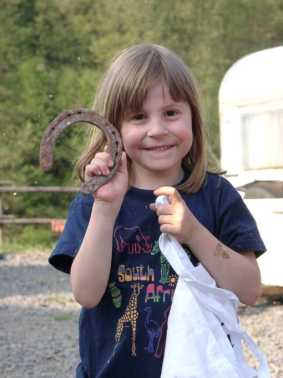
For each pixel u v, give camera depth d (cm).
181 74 271
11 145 2248
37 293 1087
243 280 266
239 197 281
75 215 279
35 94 2278
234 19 2208
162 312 263
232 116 966
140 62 269
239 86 959
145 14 2273
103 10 2330
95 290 260
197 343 257
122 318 265
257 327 765
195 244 262
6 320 870
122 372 265
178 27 2239
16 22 2361
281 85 916
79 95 2278
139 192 273
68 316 884
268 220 855
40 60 2317
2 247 1811
